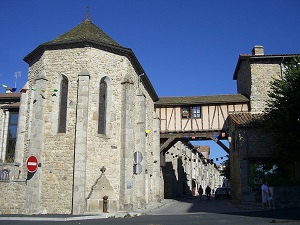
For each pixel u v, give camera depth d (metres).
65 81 18.22
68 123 17.41
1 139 23.50
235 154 24.94
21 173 18.03
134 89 21.27
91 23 21.28
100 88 18.59
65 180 16.75
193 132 28.78
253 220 11.59
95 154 17.44
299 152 20.05
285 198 17.58
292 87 20.19
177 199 34.94
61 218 13.49
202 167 67.62
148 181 24.88
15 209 16.55
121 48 19.00
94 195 16.52
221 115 28.47
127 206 17.55
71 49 18.22
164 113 29.50
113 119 18.47
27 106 19.17
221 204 24.66
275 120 20.02
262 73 27.44
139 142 21.14
